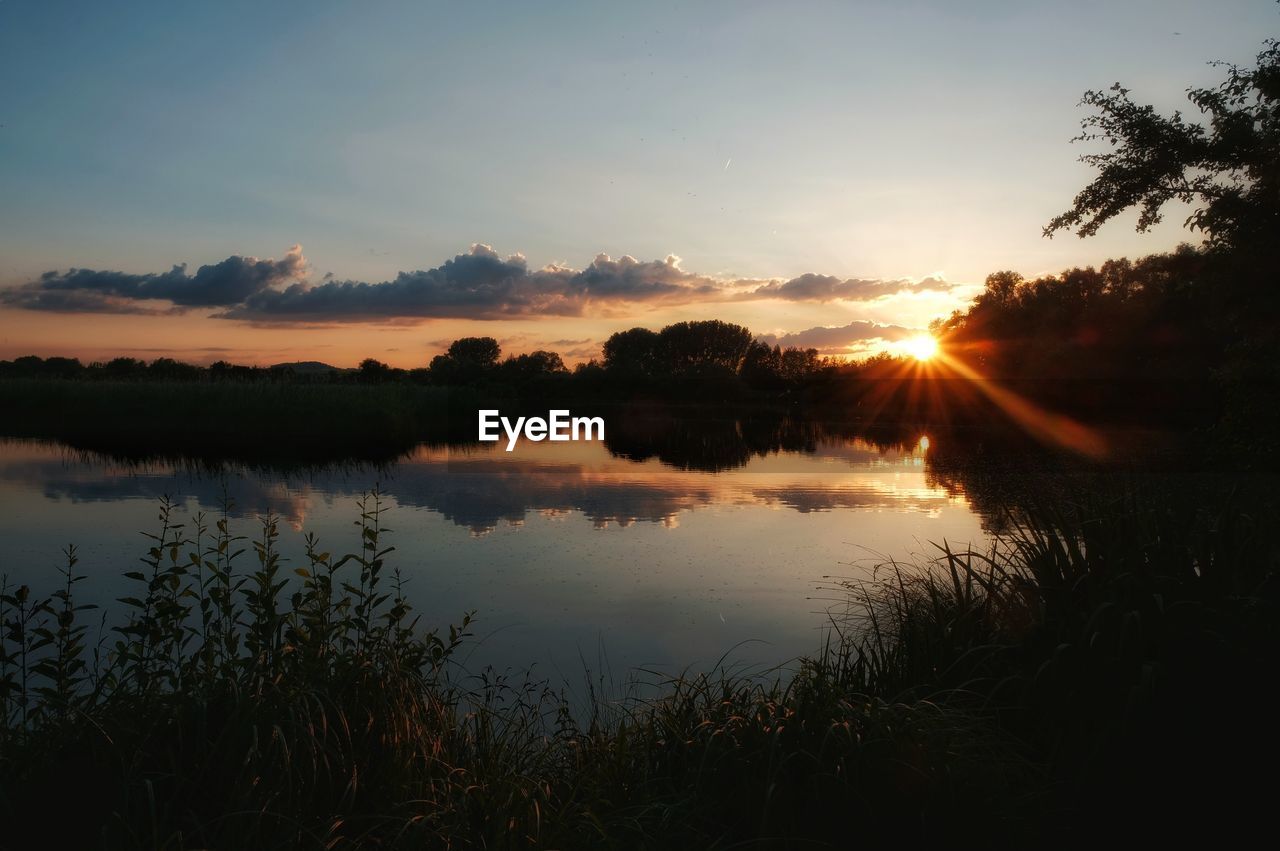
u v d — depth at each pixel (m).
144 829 2.52
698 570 8.17
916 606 4.77
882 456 20.17
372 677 3.34
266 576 3.85
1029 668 3.78
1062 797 3.11
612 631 6.28
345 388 26.78
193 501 11.81
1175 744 3.17
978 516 11.31
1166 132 11.46
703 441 24.97
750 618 6.62
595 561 8.54
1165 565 3.86
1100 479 13.98
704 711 3.80
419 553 8.83
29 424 22.86
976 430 29.52
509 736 3.95
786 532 10.14
